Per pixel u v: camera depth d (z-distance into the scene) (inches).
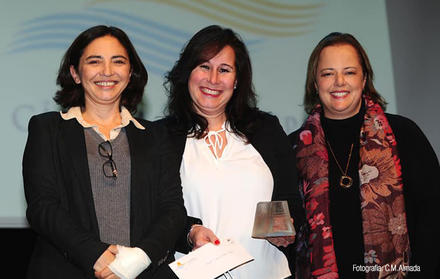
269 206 98.2
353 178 114.7
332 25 182.5
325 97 116.7
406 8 184.1
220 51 106.6
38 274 89.5
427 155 113.5
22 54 163.0
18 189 159.2
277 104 176.9
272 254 107.0
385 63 181.5
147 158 97.7
